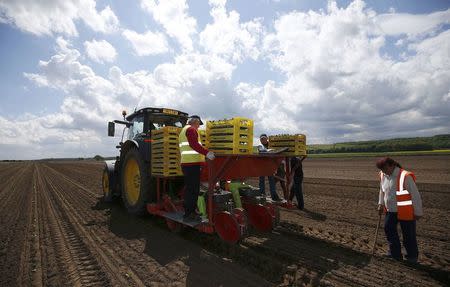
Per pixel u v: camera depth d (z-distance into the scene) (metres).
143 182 5.50
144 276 3.22
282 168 6.55
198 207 4.43
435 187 10.03
